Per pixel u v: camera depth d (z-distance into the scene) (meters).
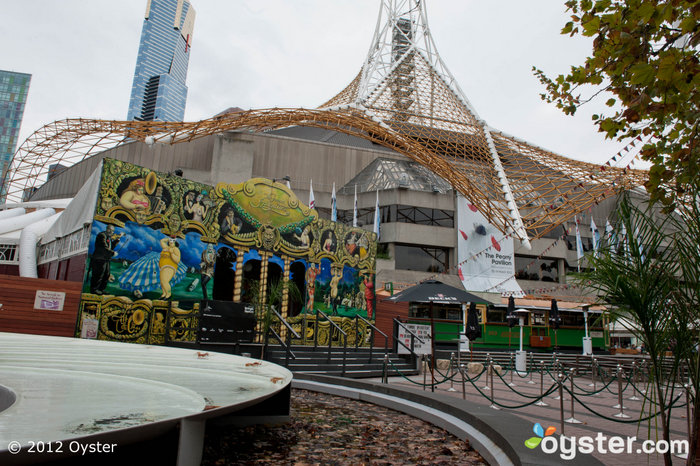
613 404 13.26
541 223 49.41
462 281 45.41
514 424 5.94
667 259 4.18
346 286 23.61
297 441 6.34
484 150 53.72
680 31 5.09
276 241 20.64
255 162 50.12
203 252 18.03
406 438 6.76
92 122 43.34
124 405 3.69
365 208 50.03
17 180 51.28
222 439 6.21
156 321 16.31
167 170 48.75
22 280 14.20
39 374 4.95
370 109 52.69
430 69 62.94
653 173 5.70
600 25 5.23
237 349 14.94
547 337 36.41
